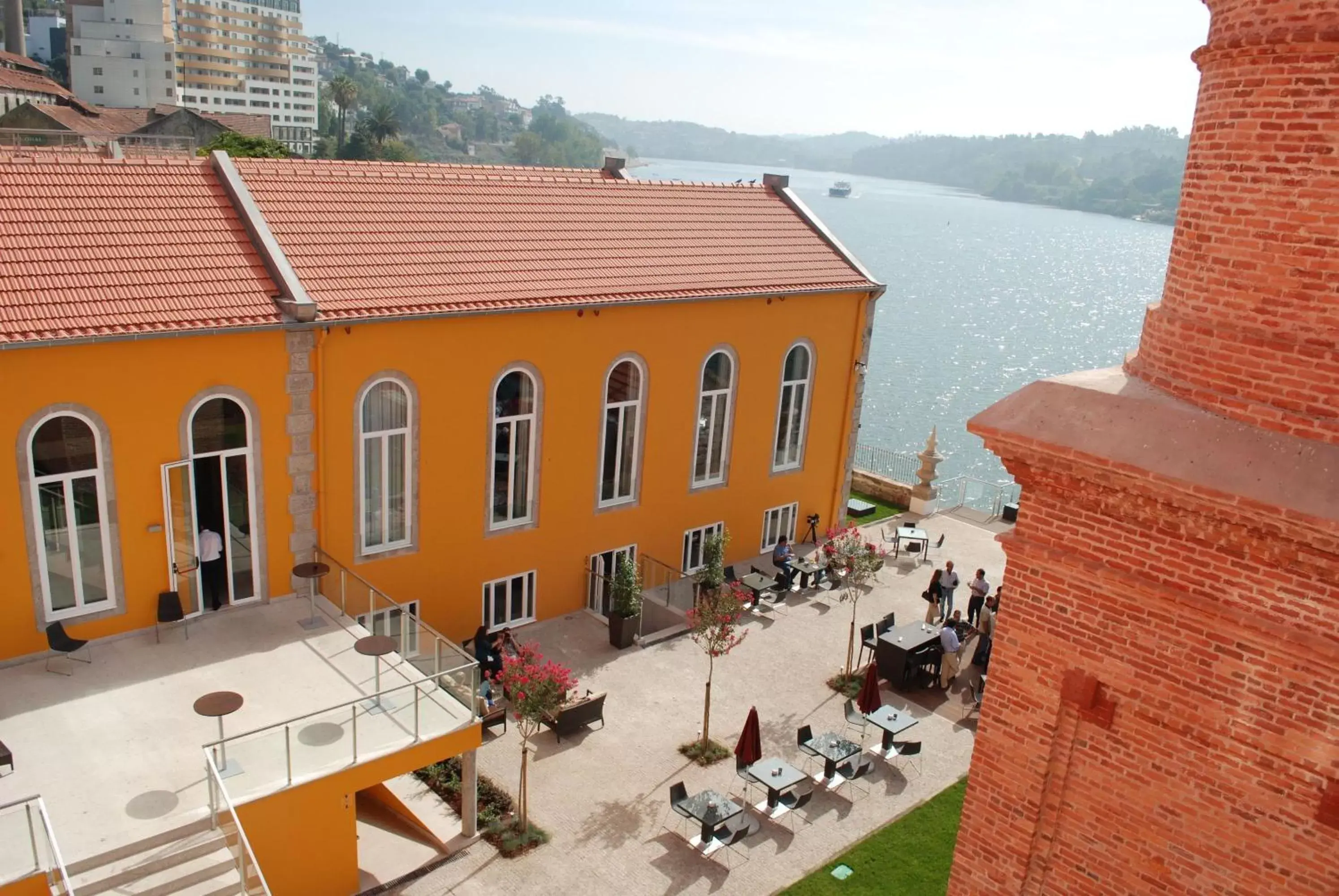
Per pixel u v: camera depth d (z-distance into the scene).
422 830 15.78
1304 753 6.50
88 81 137.25
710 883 14.82
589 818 16.16
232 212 18.03
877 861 15.52
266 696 14.92
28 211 16.14
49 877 11.16
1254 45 6.38
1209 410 6.77
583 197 23.53
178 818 12.36
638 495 23.27
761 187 27.92
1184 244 7.12
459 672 15.01
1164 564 6.97
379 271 18.53
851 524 30.05
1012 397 7.65
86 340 14.50
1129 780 7.44
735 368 24.19
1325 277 6.27
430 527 19.56
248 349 16.33
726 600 18.27
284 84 174.25
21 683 14.77
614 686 20.08
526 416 20.66
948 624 21.89
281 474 17.22
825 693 20.44
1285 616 6.45
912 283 180.25
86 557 15.62
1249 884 6.89
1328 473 6.08
